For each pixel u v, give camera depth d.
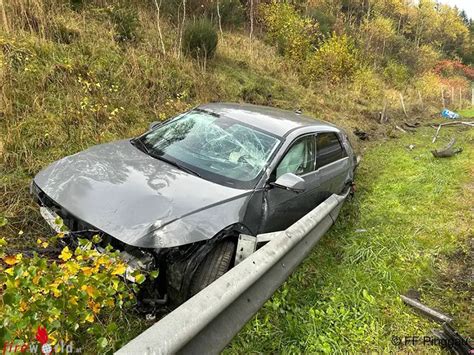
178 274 2.83
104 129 6.00
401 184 6.99
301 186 3.72
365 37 27.38
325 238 4.79
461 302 3.61
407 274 4.00
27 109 5.52
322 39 20.08
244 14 18.25
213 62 11.24
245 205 3.41
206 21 11.44
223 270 3.13
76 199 2.99
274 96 11.67
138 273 2.57
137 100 7.24
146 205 2.96
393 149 10.27
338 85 16.25
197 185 3.40
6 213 3.83
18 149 4.85
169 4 12.82
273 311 3.21
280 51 16.58
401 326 3.23
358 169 8.20
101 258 2.37
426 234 4.96
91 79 6.84
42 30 7.24
